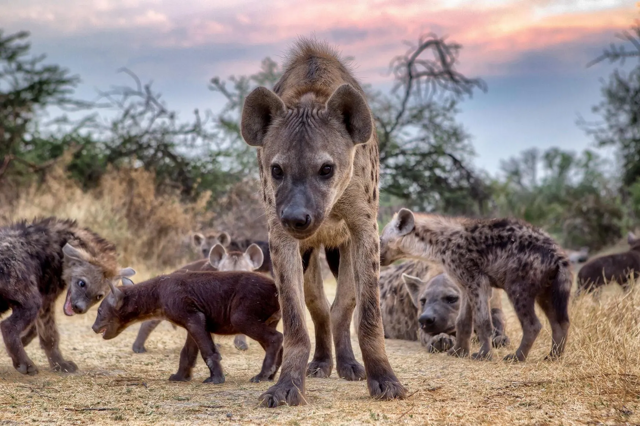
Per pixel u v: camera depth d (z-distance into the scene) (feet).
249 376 18.56
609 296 25.67
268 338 17.62
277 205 14.01
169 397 15.44
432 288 23.94
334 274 19.76
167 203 49.88
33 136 62.49
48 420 13.37
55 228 20.79
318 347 19.08
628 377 15.58
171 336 26.21
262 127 14.75
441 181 71.56
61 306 31.01
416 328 26.78
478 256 22.00
